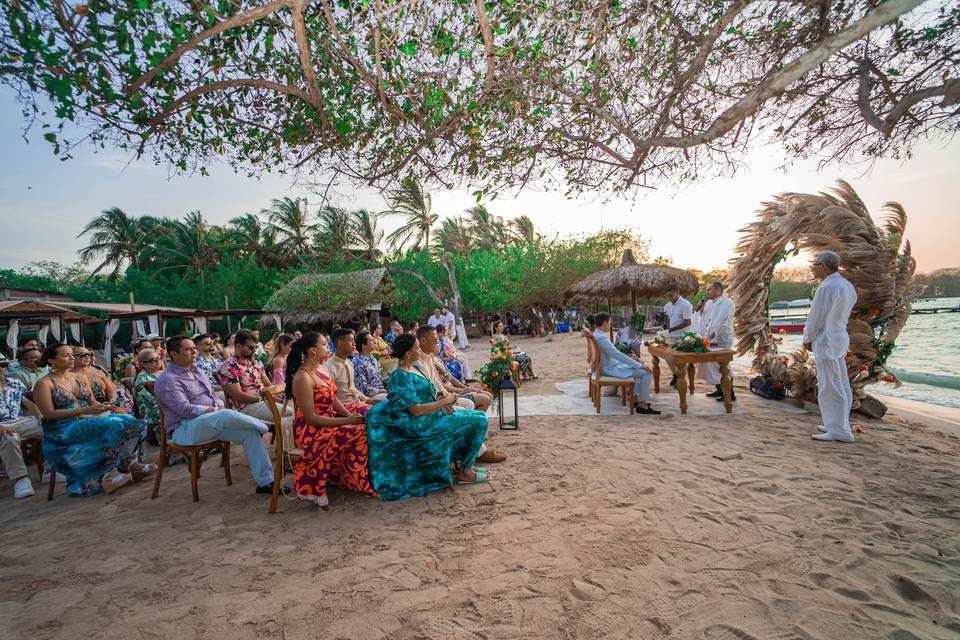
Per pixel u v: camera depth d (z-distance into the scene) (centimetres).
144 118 285
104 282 3500
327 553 300
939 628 208
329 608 240
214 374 537
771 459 442
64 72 226
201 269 3350
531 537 305
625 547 286
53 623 239
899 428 558
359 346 587
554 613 226
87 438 439
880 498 348
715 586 243
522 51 283
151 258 3369
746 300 753
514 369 885
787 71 207
